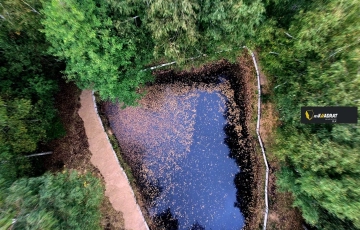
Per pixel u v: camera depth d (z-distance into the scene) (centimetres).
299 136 1634
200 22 1670
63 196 1484
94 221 1659
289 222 1983
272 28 1616
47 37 1534
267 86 2075
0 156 1577
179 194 2127
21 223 1345
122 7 1480
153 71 2133
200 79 2161
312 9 1448
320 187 1519
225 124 2150
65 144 2075
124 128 2145
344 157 1438
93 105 2109
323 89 1552
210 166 2147
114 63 1689
